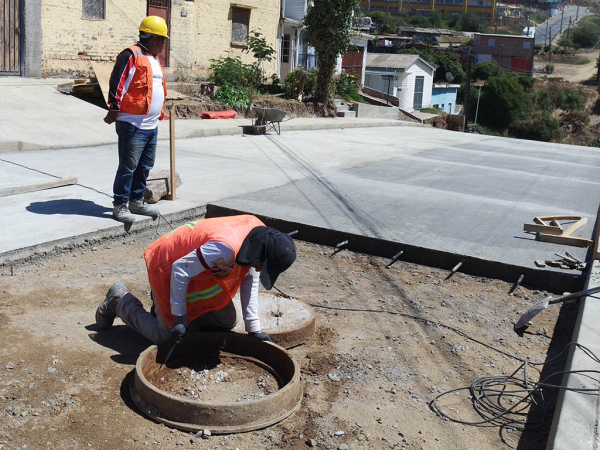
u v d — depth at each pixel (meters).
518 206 8.74
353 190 8.91
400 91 43.72
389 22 90.50
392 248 6.59
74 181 7.70
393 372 4.30
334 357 4.45
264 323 4.60
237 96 18.12
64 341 4.30
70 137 11.05
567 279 5.85
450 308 5.46
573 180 11.68
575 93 70.00
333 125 18.19
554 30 129.38
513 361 4.61
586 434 3.21
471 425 3.76
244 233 3.74
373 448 3.46
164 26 6.14
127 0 17.48
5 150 9.61
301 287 5.72
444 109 54.56
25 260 5.39
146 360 3.83
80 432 3.36
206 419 3.43
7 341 4.20
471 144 17.23
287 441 3.44
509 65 78.19
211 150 11.55
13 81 14.38
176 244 3.83
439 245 6.54
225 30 21.22
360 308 5.35
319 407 3.80
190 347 4.16
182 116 15.82
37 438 3.28
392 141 16.00
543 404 3.97
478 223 7.57
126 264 5.83
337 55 21.39
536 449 3.56
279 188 8.60
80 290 5.15
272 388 3.90
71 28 16.19
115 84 5.92
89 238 5.96
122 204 6.30
